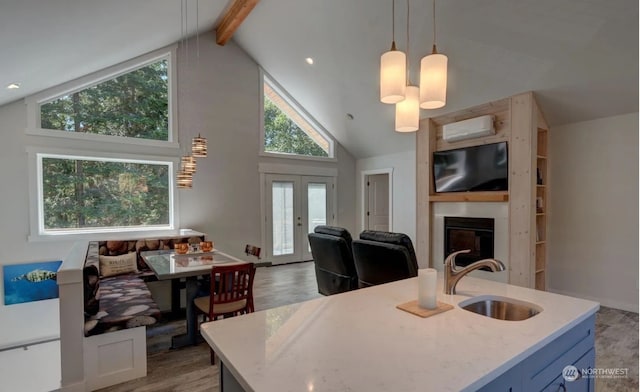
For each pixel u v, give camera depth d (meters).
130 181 5.49
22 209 4.64
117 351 2.53
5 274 4.52
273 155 6.83
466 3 3.59
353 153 7.92
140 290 3.40
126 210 5.46
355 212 8.12
